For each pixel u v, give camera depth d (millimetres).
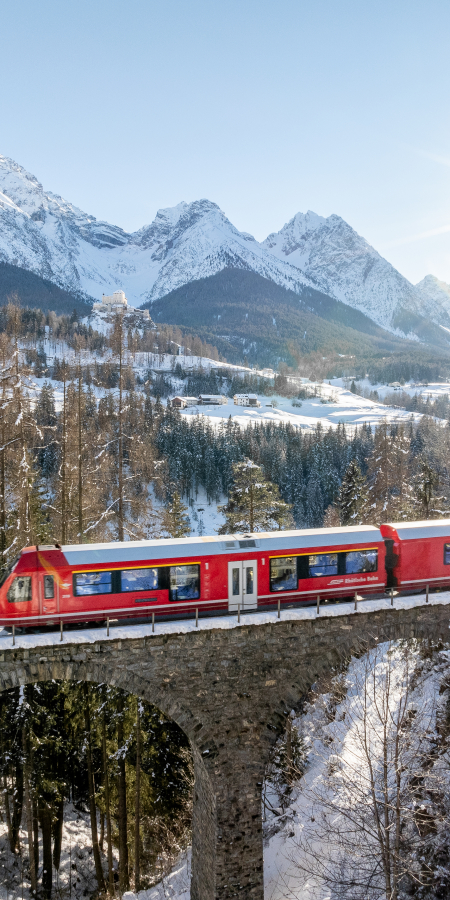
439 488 49750
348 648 19688
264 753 19266
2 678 16703
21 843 30156
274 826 25250
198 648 18234
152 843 28578
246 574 19469
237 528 34375
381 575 20953
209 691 18469
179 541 19594
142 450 29094
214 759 18719
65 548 18484
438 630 20688
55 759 27125
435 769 18453
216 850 18844
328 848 20234
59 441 31375
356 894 17031
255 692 18922
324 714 28438
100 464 28719
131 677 17766
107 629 17516
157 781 27422
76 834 31250
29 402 25875
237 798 19047
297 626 19047
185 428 126375
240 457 112875
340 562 20438
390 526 21562
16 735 24875
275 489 36594
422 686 22656
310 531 21109
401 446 47312
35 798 26016
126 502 28422
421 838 17406
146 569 18625
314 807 23312
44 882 26562
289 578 19906
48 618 17734
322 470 112250
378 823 15062
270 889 21172
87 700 25266
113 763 27156
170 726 27609
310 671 19406
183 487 107875
